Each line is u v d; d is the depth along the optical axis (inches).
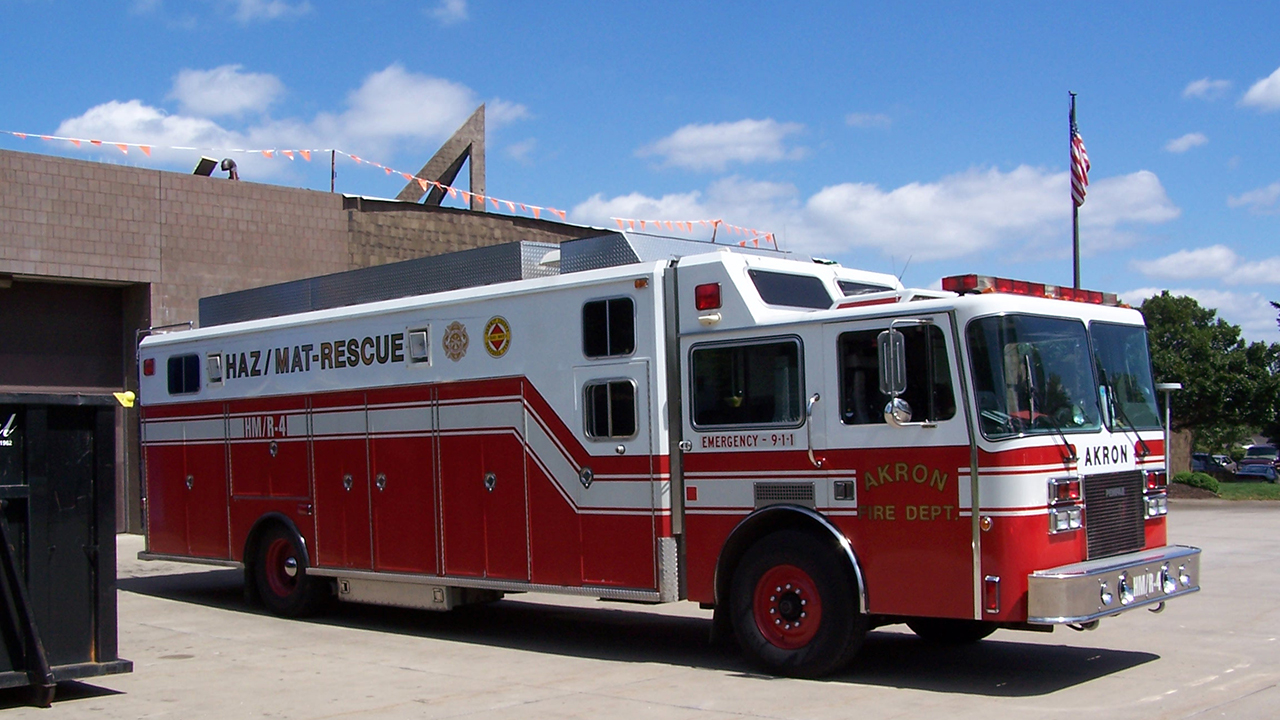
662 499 327.0
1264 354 1311.5
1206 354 1286.9
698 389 327.0
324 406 428.8
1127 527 306.2
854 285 361.7
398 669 338.3
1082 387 301.6
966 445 278.8
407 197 992.9
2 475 291.3
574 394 348.2
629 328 336.2
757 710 271.7
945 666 322.3
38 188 693.9
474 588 387.5
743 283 320.2
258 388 457.4
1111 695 281.6
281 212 797.2
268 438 452.8
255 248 783.7
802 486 305.6
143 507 512.4
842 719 260.5
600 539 340.8
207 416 481.4
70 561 301.7
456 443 382.3
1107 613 279.0
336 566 423.2
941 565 281.3
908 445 288.0
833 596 298.2
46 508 297.7
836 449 299.9
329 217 821.9
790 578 308.5
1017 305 287.1
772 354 313.6
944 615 280.2
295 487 440.5
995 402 277.4
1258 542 661.3
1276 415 1353.3
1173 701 274.2
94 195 715.4
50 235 697.0
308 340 437.1
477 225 898.7
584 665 339.9
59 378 733.3
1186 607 428.8
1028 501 274.2
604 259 363.6
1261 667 316.8
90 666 300.0
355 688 310.5
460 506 380.5
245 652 371.6
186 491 491.5
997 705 271.9
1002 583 272.2
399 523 400.5
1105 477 299.4
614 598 336.5
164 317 741.3
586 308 346.9
